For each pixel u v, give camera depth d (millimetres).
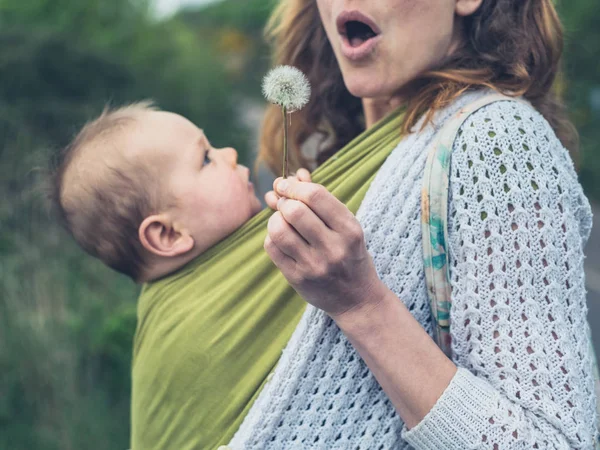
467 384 950
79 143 1476
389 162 1134
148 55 7566
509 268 980
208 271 1294
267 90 1019
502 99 1100
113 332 3670
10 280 3678
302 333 1076
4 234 3910
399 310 986
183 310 1269
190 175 1374
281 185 957
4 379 3301
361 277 958
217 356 1183
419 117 1173
